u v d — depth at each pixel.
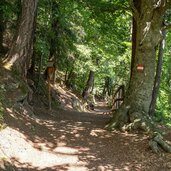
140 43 11.78
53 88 21.86
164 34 15.24
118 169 8.28
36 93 16.02
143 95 11.80
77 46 24.73
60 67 23.41
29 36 12.95
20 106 11.27
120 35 18.09
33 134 9.99
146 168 8.41
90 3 15.16
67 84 28.30
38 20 17.55
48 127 11.38
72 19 21.83
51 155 8.81
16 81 11.89
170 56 23.66
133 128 11.32
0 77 11.50
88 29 23.42
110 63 33.00
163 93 23.11
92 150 9.61
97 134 11.18
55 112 15.40
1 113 9.30
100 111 28.89
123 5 14.88
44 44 16.53
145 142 10.13
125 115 11.73
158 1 11.29
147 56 11.77
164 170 8.27
